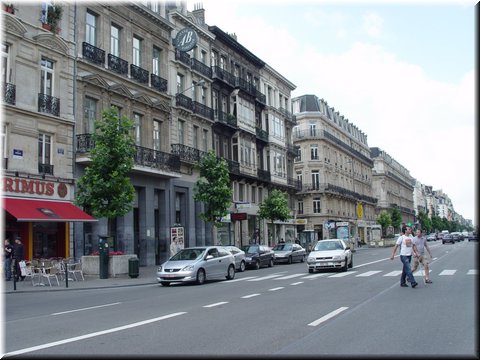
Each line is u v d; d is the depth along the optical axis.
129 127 23.16
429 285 15.65
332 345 7.32
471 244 63.12
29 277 21.83
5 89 21.81
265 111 50.47
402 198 128.62
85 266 23.42
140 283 20.42
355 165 88.31
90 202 22.53
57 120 24.50
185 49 34.31
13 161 22.02
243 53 46.28
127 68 29.97
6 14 21.89
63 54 25.22
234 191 41.94
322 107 74.50
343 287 15.73
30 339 8.27
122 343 7.70
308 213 68.75
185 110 35.66
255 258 29.14
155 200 32.88
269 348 7.16
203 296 14.51
